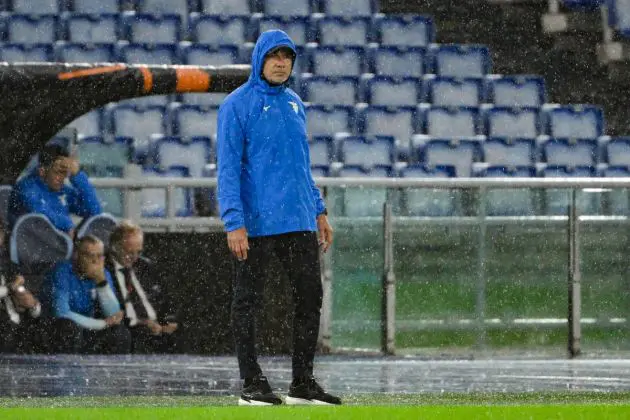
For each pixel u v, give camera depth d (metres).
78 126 43.62
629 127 53.97
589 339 31.80
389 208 30.91
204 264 30.14
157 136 41.66
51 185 29.23
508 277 31.41
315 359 29.11
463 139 44.84
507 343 31.45
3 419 12.09
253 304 15.89
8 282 28.94
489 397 17.39
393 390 19.25
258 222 15.62
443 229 31.16
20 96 28.52
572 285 31.66
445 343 31.25
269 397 15.71
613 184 31.58
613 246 31.83
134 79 28.88
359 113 45.78
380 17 50.94
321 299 15.85
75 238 29.36
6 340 29.02
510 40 54.88
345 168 42.09
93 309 29.44
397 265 31.03
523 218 31.38
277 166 15.58
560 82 54.44
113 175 37.03
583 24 55.19
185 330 30.11
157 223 30.11
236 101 15.59
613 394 18.16
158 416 12.36
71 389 19.05
